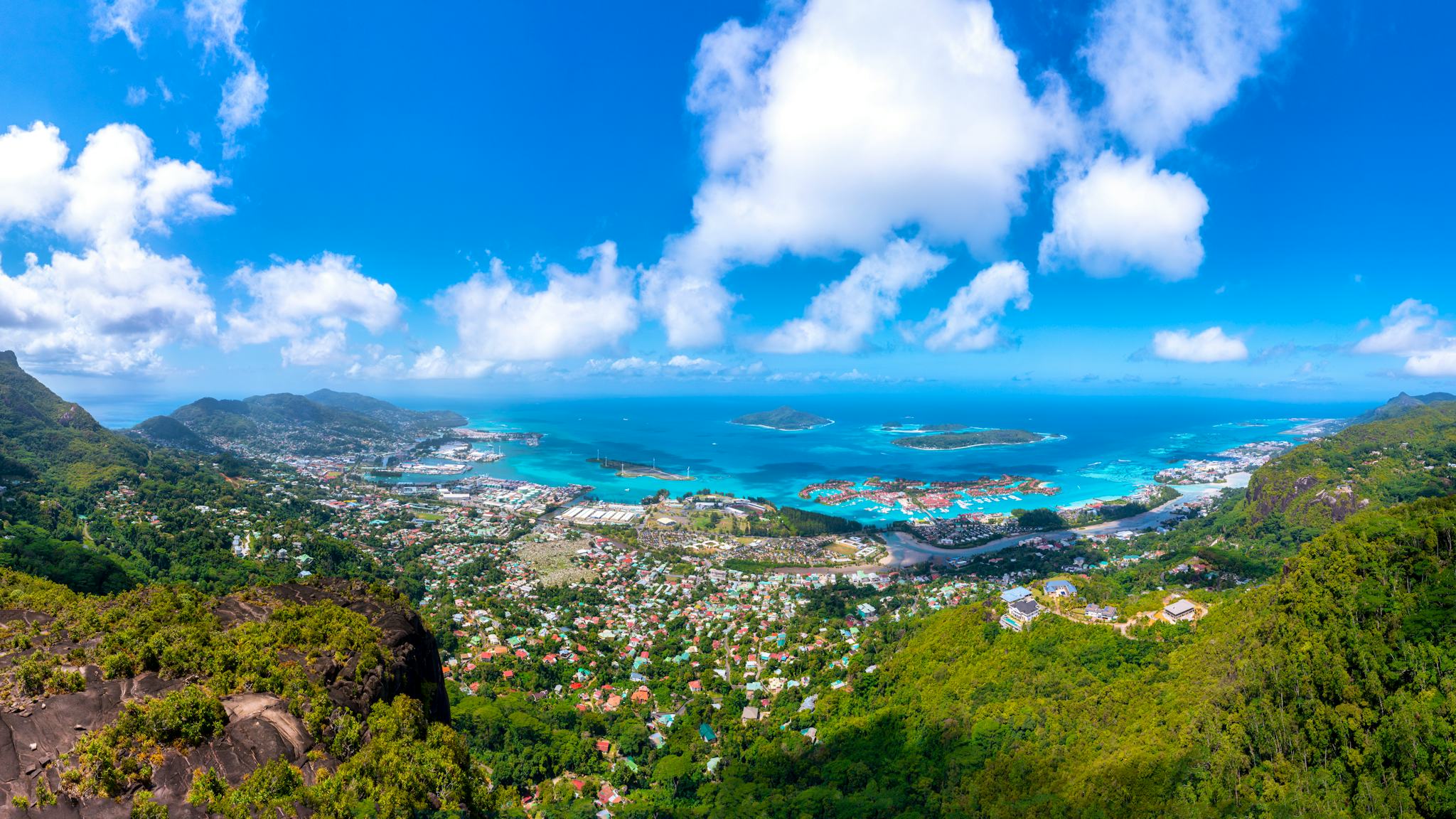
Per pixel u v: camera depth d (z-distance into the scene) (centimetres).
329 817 3256
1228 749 6375
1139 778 6425
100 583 11675
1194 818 5747
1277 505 19688
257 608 5194
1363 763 5569
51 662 3538
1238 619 8750
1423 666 5875
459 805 3881
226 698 3681
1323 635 6806
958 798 7088
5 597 4541
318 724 3788
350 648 4591
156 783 3006
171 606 4747
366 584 5947
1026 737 7881
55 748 3031
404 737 4084
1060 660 9362
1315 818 5228
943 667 10306
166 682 3697
